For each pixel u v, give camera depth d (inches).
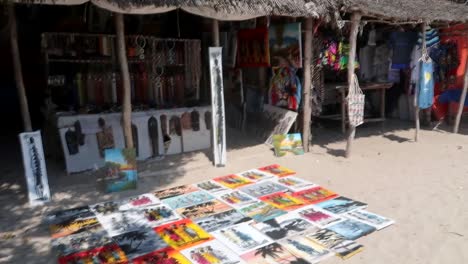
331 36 278.1
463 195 193.8
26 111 191.2
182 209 181.5
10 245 152.3
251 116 323.6
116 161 208.8
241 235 154.9
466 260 136.7
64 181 223.0
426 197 192.2
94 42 251.4
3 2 174.7
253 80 319.9
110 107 255.6
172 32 309.3
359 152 276.1
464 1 362.6
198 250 143.9
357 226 161.5
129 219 171.8
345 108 332.8
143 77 272.7
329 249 143.9
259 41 280.5
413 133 330.3
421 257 139.1
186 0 193.6
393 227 161.5
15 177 232.7
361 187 207.8
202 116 281.1
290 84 281.7
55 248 148.6
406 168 238.8
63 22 273.0
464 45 338.6
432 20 268.2
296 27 251.4
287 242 148.9
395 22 271.1
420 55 290.2
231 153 274.2
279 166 244.7
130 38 259.0
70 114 235.9
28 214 180.7
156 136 262.2
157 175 231.1
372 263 135.7
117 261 137.7
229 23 306.8
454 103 355.9
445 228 159.9
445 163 247.4
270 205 183.9
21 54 331.9
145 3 182.7
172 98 287.3
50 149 263.1
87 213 179.2
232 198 193.8
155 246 147.6
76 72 250.8
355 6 232.7
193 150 280.1
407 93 371.6
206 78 321.7
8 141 320.2
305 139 274.2
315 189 204.4
